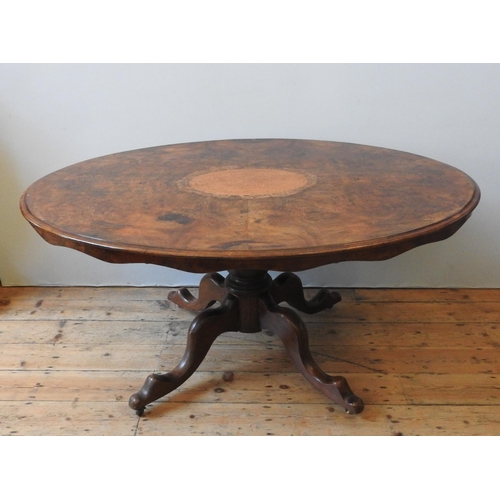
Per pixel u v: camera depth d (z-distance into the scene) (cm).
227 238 102
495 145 194
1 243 215
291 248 97
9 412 150
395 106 191
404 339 183
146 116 195
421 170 146
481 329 188
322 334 187
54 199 125
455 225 113
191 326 152
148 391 146
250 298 158
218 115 195
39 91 191
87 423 146
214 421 146
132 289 222
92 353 177
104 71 188
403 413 148
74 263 220
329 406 152
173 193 129
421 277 218
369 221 109
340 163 156
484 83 185
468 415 147
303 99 192
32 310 204
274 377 165
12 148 199
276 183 137
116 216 114
